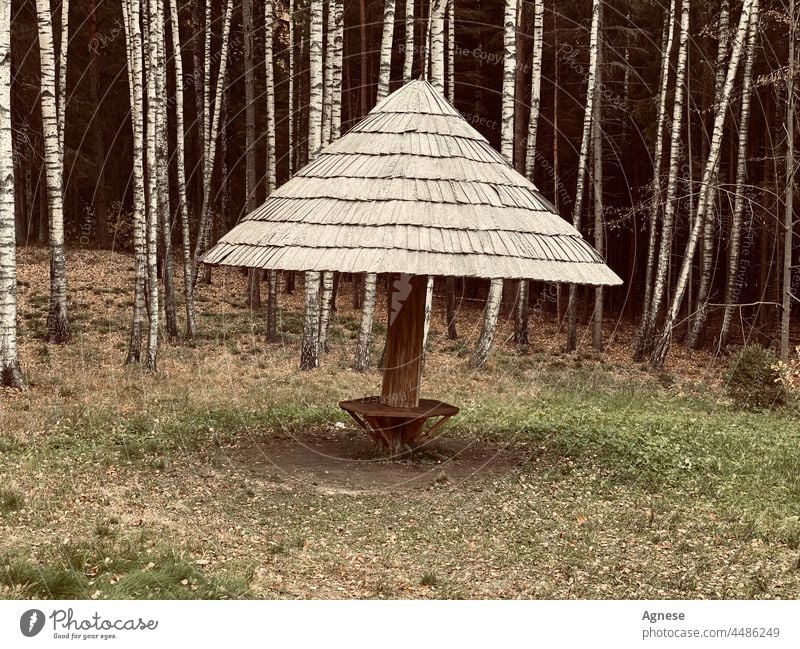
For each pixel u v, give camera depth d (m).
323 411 14.78
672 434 14.02
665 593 7.57
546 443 13.23
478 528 9.23
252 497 9.97
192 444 12.26
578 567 8.18
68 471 10.54
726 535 9.25
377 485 10.67
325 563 8.03
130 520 8.72
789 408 17.83
